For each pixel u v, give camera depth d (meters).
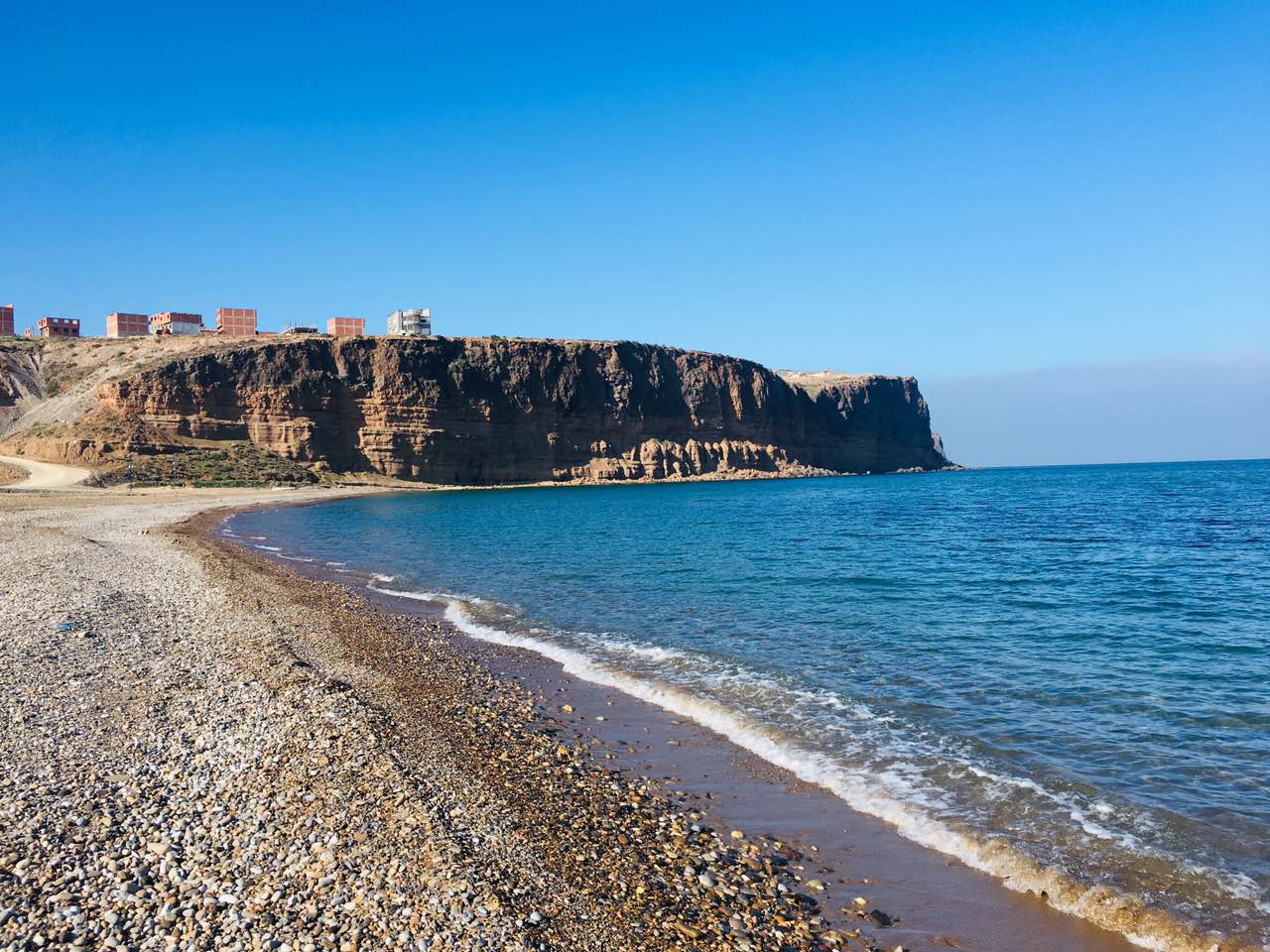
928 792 9.60
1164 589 25.23
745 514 65.31
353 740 10.14
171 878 6.62
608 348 149.12
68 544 30.86
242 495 88.25
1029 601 23.19
